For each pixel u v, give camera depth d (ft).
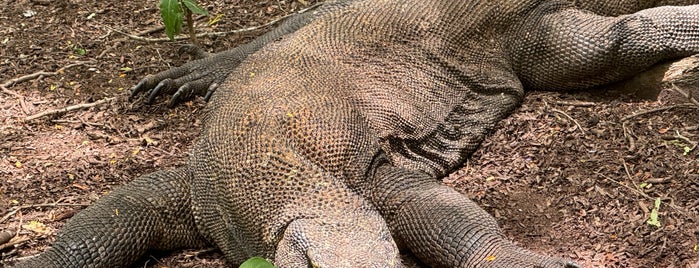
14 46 8.77
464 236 6.20
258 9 9.36
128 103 8.02
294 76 6.95
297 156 6.33
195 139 7.62
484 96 7.50
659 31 7.54
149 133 7.70
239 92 6.93
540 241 6.48
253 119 6.57
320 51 7.19
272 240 6.08
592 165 6.97
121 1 9.53
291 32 8.13
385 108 6.95
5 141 7.59
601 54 7.47
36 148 7.52
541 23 7.63
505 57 7.68
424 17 7.46
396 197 6.50
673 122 7.25
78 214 6.54
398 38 7.33
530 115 7.53
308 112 6.57
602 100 7.61
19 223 6.79
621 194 6.71
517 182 6.97
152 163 7.35
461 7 7.55
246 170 6.31
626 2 7.95
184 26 9.12
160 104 8.01
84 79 8.34
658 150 7.00
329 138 6.49
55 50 8.72
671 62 7.61
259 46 8.18
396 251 5.84
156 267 6.55
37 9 9.36
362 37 7.29
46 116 7.87
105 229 6.39
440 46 7.38
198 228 6.62
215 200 6.48
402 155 7.00
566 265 5.90
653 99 7.54
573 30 7.55
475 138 7.31
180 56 8.66
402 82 7.18
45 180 7.17
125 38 8.92
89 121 7.83
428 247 6.28
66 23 9.12
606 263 6.25
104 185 7.13
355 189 6.49
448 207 6.36
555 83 7.68
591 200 6.70
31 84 8.29
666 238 6.35
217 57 8.23
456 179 7.11
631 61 7.51
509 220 6.67
